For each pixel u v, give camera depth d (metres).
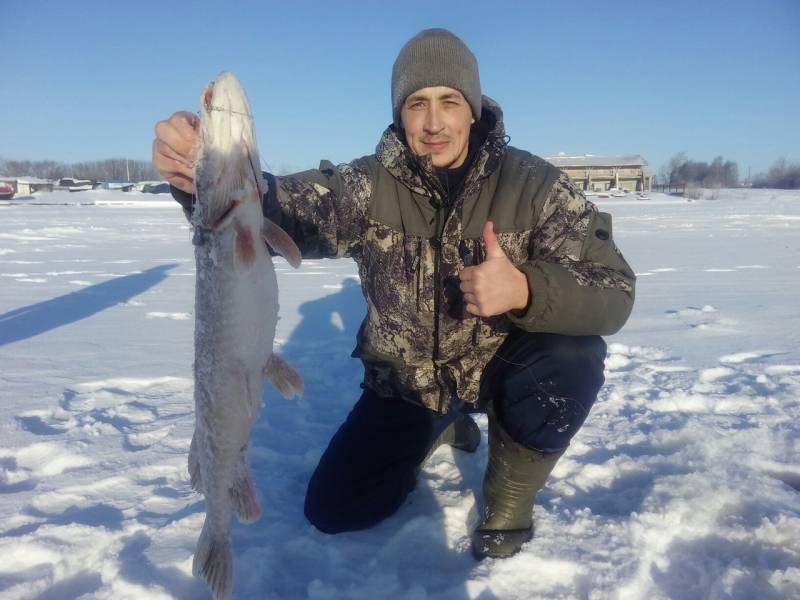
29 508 2.78
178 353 5.22
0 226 20.55
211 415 1.98
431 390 2.79
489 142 2.60
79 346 5.43
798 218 25.06
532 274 2.25
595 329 2.36
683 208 35.84
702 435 3.34
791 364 4.69
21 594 2.25
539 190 2.59
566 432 2.41
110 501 2.85
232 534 2.62
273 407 4.06
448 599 2.26
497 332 2.66
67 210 32.78
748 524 2.54
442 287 2.64
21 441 3.39
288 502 2.91
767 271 10.00
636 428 3.59
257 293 1.97
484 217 2.62
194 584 2.30
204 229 1.90
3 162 103.19
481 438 3.59
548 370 2.40
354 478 2.68
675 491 2.77
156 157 2.00
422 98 2.59
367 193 2.71
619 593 2.21
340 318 6.62
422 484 3.08
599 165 76.75
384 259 2.70
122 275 9.87
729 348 5.20
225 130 1.87
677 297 7.65
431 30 2.63
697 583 2.28
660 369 4.66
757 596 2.18
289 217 2.50
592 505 2.82
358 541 2.62
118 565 2.38
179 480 3.06
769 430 3.40
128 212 30.83
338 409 4.04
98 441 3.45
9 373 4.62
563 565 2.38
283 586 2.35
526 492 2.51
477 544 2.50
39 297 7.85
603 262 2.49
